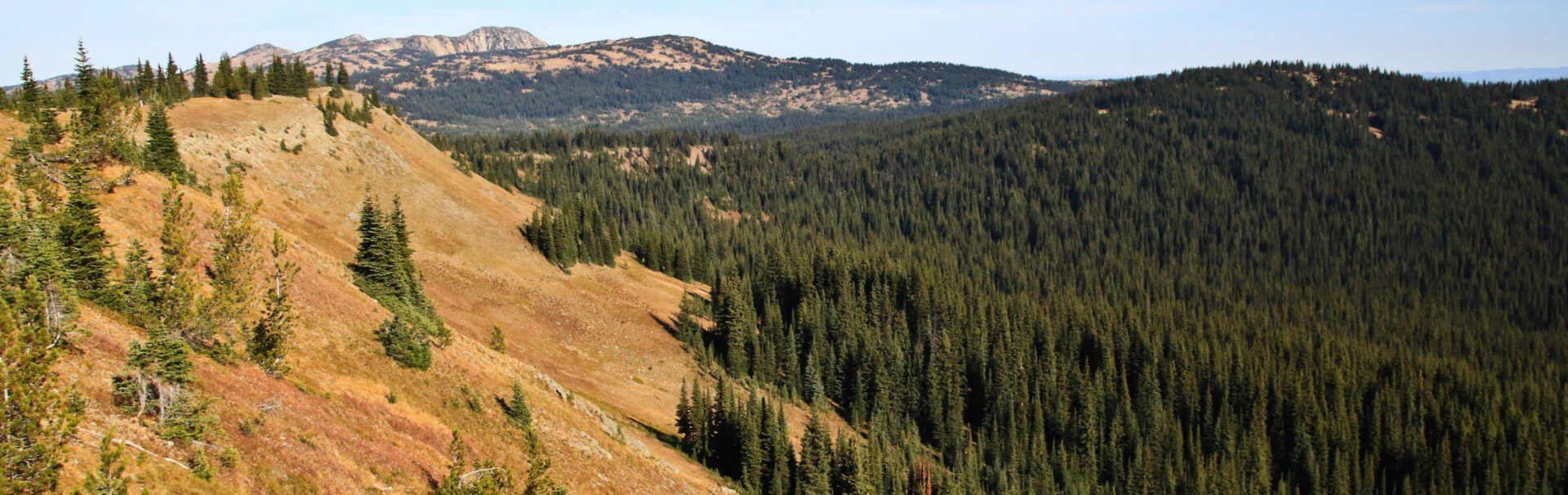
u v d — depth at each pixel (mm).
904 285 157375
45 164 55719
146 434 32719
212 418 35500
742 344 118000
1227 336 161000
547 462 43312
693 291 151500
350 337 56219
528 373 71750
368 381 51344
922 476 94750
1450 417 126938
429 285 104438
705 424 84125
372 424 45875
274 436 38312
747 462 78062
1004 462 111375
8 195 39906
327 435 41438
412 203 128125
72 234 42625
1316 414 123188
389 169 133750
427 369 58000
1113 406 124938
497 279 116125
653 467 66938
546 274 125000
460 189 144250
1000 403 118562
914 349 134750
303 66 161250
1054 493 106875
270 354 44625
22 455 25406
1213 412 130625
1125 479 113375
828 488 78062
